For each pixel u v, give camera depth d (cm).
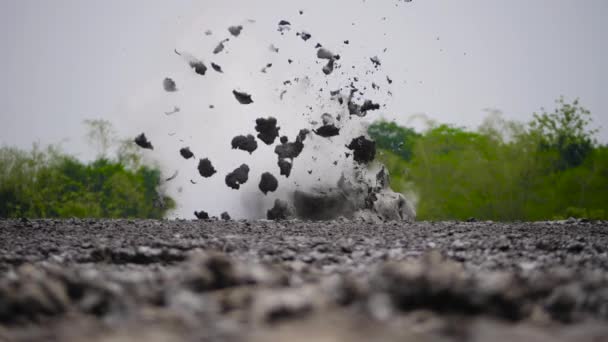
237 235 1233
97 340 431
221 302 537
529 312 505
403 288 504
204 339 424
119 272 761
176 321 480
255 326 456
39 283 525
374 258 899
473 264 855
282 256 899
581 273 644
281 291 531
